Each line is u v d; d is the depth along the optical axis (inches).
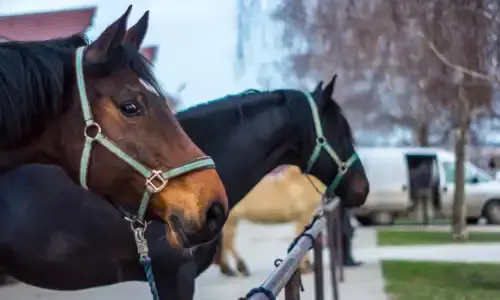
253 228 801.6
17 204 134.3
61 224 134.6
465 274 350.6
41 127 94.4
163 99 98.0
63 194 135.9
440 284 316.8
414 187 758.5
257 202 379.6
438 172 759.1
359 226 757.9
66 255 134.6
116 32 95.0
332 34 455.5
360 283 320.2
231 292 311.4
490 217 769.6
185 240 92.0
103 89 94.4
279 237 645.9
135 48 100.7
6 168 97.0
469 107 364.8
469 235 608.1
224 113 161.9
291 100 176.7
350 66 496.1
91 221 135.5
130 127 94.0
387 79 543.2
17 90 91.5
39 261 134.5
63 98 94.1
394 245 514.9
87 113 93.5
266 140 167.8
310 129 179.2
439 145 1355.8
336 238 312.0
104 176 94.0
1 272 140.5
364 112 878.4
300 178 387.9
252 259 449.1
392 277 340.8
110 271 138.2
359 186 187.8
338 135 185.0
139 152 93.6
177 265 138.8
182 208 92.4
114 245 136.4
